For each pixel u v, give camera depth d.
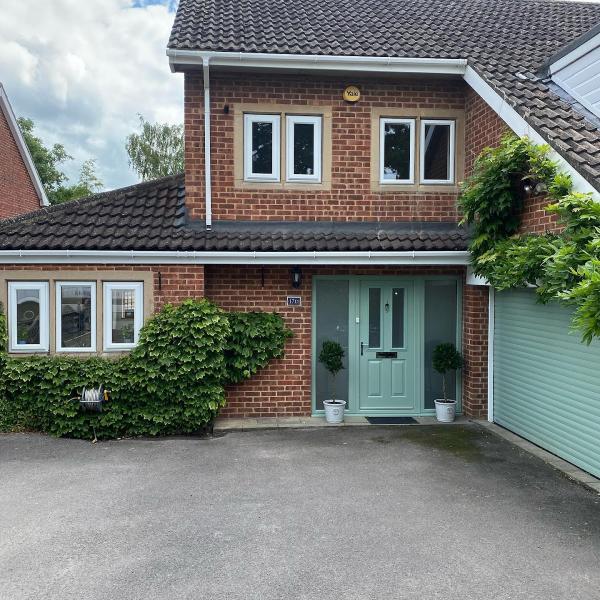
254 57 8.34
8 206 16.53
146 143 31.33
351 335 9.22
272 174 9.05
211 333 7.98
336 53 8.53
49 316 8.05
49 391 7.83
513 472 6.49
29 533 4.92
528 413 7.78
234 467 6.68
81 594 3.97
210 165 8.85
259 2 10.80
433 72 8.79
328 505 5.53
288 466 6.71
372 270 9.17
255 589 4.02
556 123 7.06
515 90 7.89
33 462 6.86
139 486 6.05
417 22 10.59
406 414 9.32
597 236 5.20
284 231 8.90
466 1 12.12
